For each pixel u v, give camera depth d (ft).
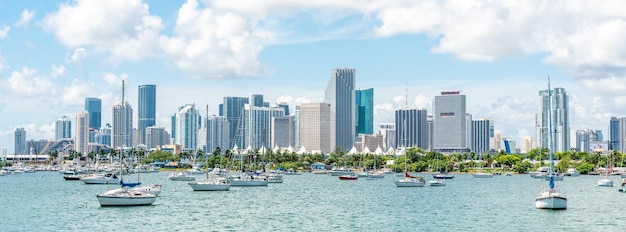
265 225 424.05
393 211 517.14
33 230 393.91
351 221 447.01
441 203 596.29
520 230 397.80
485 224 426.10
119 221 430.61
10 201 603.26
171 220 441.27
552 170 500.33
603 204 570.87
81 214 467.52
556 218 453.58
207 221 440.86
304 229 406.41
